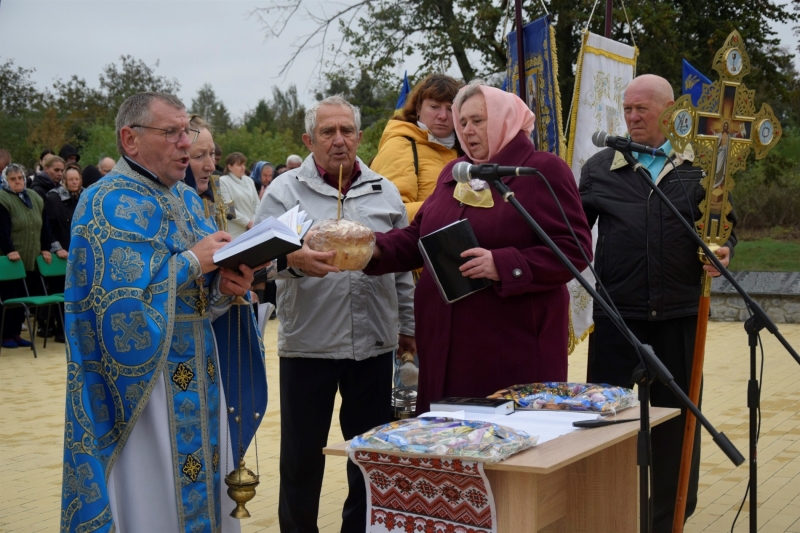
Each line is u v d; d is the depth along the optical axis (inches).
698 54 743.1
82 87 1382.9
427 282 137.7
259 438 247.1
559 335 134.3
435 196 141.0
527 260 125.3
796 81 782.5
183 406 118.9
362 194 149.9
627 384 159.0
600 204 160.1
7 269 380.5
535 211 129.1
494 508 92.7
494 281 126.6
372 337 147.6
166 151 116.4
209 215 131.6
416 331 139.9
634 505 112.7
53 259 414.3
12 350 407.5
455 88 168.4
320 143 145.6
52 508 184.9
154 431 117.0
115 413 113.9
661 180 154.4
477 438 92.4
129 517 116.5
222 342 130.7
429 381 136.5
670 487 155.8
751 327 121.0
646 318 154.6
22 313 420.5
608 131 205.0
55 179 443.2
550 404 115.3
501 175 106.8
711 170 131.0
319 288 145.1
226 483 123.0
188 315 120.4
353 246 126.8
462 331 131.4
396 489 98.5
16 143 1151.0
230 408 128.8
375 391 150.5
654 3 707.4
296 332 146.5
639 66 700.7
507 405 113.1
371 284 147.6
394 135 170.7
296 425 147.8
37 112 1213.1
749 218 735.7
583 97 195.9
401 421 103.7
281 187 149.9
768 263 652.7
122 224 112.5
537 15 703.7
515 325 130.1
